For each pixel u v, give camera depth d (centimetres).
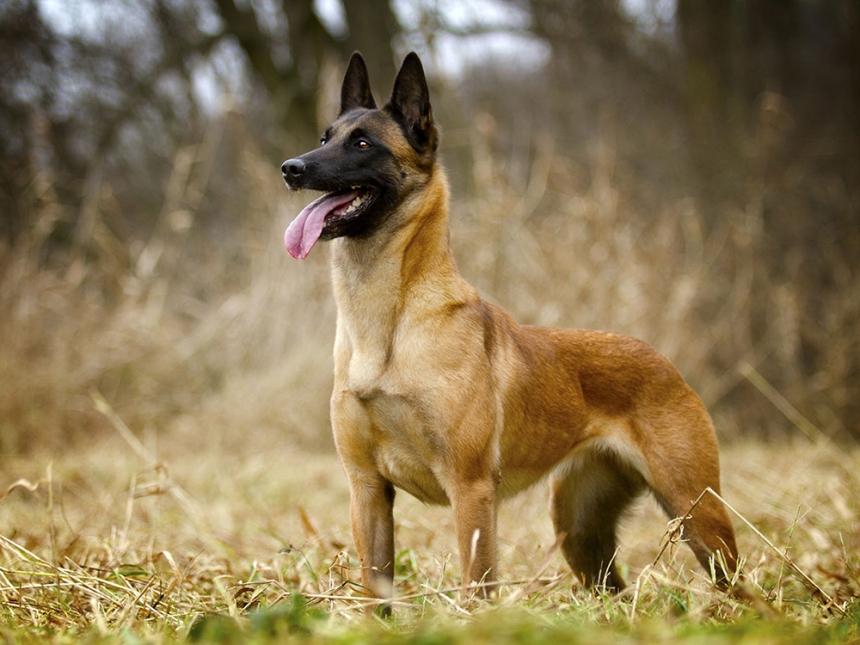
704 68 1741
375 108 558
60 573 443
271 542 662
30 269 1145
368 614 397
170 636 367
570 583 557
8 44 1567
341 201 492
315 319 1152
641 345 559
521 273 1098
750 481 862
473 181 1455
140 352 1177
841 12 1856
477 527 447
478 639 297
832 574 481
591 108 1855
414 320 460
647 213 1477
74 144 1666
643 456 532
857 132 1728
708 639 295
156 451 1029
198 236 1642
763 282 1377
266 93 1831
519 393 489
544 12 1817
